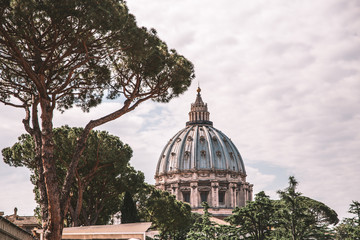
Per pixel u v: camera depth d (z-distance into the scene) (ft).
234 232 311.47
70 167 104.83
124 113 114.11
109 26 99.55
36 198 205.05
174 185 620.49
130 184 209.36
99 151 184.24
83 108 128.57
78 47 109.19
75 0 95.61
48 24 104.99
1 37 104.22
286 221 267.80
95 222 204.33
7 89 119.55
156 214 261.24
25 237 135.33
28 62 107.14
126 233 119.03
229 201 615.98
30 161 187.11
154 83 121.29
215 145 645.51
